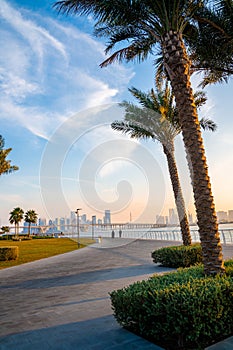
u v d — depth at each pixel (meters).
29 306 5.59
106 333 3.79
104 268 10.49
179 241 21.03
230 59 8.11
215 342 3.30
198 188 4.75
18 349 3.43
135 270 9.48
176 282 3.88
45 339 3.71
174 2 5.16
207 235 4.61
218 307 3.24
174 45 5.15
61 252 19.47
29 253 19.16
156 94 11.04
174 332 3.09
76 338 3.68
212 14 6.97
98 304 5.39
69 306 5.39
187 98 5.00
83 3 5.36
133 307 3.53
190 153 4.84
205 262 4.59
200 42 7.55
